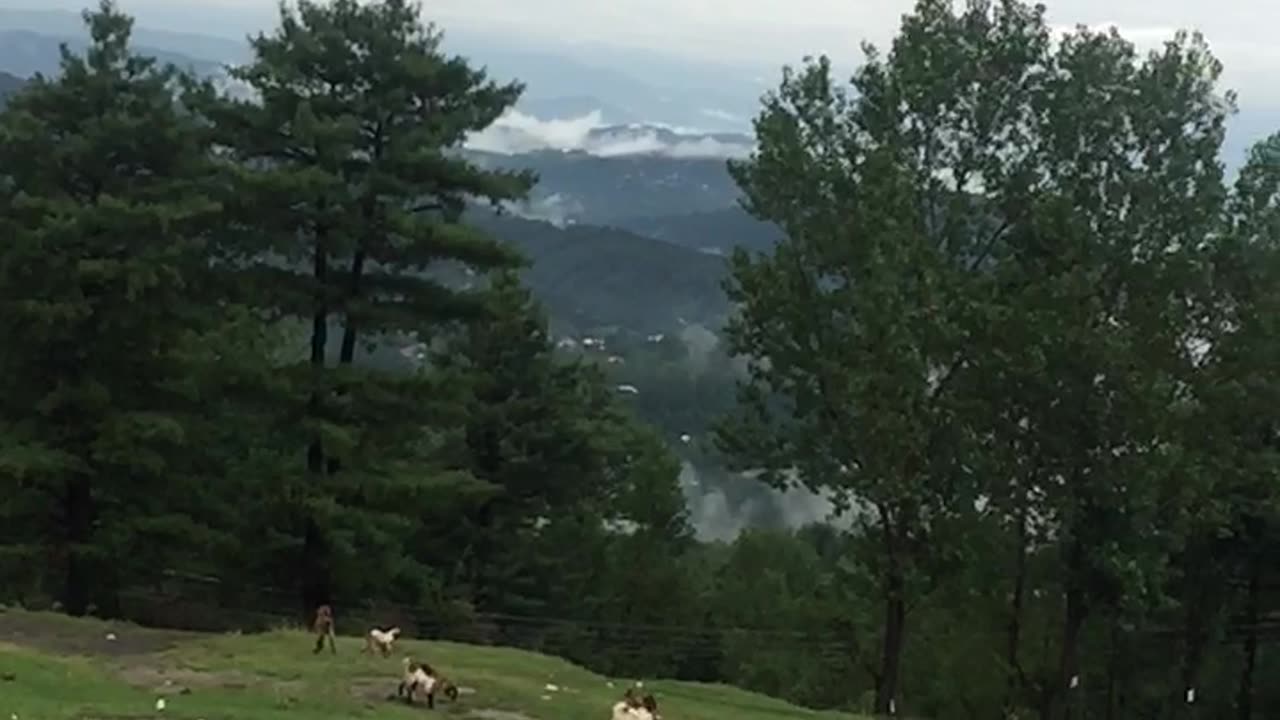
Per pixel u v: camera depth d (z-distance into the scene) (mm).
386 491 33531
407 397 34625
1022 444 32281
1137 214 32062
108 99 34062
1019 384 31438
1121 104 32406
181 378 34406
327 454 33000
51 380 33938
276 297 34469
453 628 42312
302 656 25234
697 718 25000
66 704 18859
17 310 31875
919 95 33156
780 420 33938
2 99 33938
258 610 37812
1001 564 35281
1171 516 33781
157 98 34062
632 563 58188
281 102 34344
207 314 34781
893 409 30750
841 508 33062
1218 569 43625
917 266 31781
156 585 40125
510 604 49000
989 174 33375
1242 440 36969
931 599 37719
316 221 34031
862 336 31078
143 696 20594
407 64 34344
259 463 33875
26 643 25250
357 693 22250
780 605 61438
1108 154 32656
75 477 33531
